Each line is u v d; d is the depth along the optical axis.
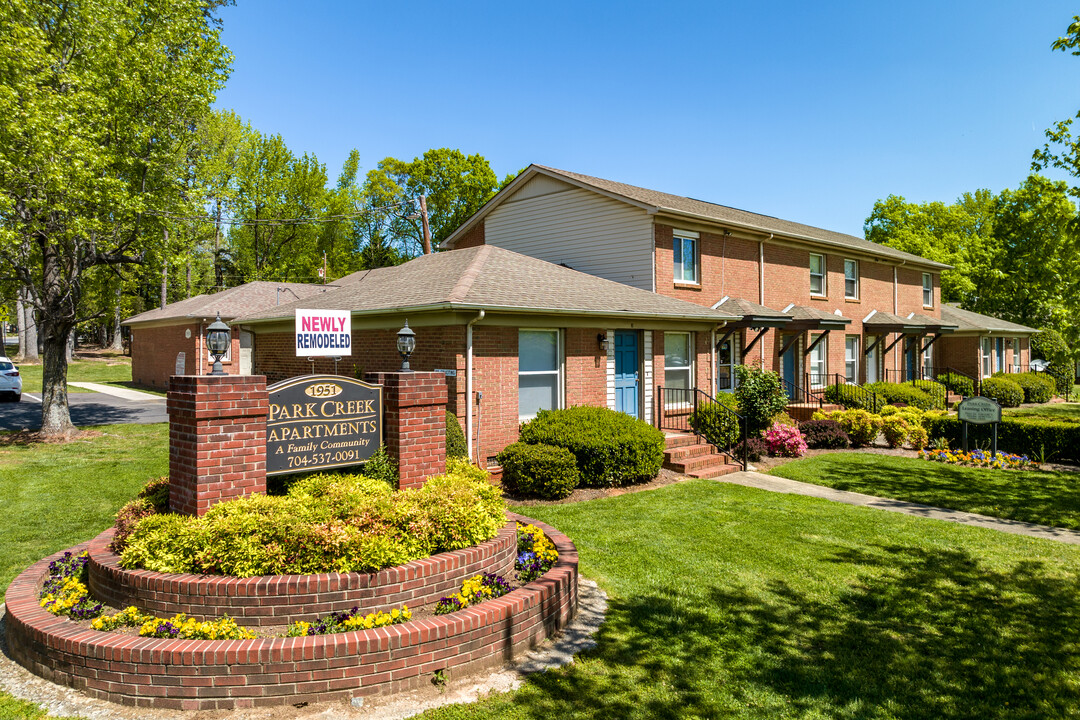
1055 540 8.68
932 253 43.00
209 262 44.44
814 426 16.30
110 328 55.12
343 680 4.56
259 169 43.25
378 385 6.88
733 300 17.97
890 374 25.66
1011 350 34.50
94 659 4.56
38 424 17.64
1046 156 14.75
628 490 11.23
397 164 45.34
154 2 16.34
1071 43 13.20
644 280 16.38
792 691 4.86
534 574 6.24
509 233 20.05
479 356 11.05
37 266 16.91
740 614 6.20
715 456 13.54
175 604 5.01
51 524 8.80
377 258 48.78
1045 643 5.70
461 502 6.24
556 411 11.77
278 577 5.08
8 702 4.48
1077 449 14.02
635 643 5.58
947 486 11.93
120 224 15.59
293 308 15.73
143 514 6.00
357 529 5.45
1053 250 27.67
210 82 17.28
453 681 4.89
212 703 4.43
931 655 5.46
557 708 4.55
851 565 7.57
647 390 14.32
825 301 22.16
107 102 15.14
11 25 13.36
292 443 6.26
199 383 5.54
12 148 12.77
